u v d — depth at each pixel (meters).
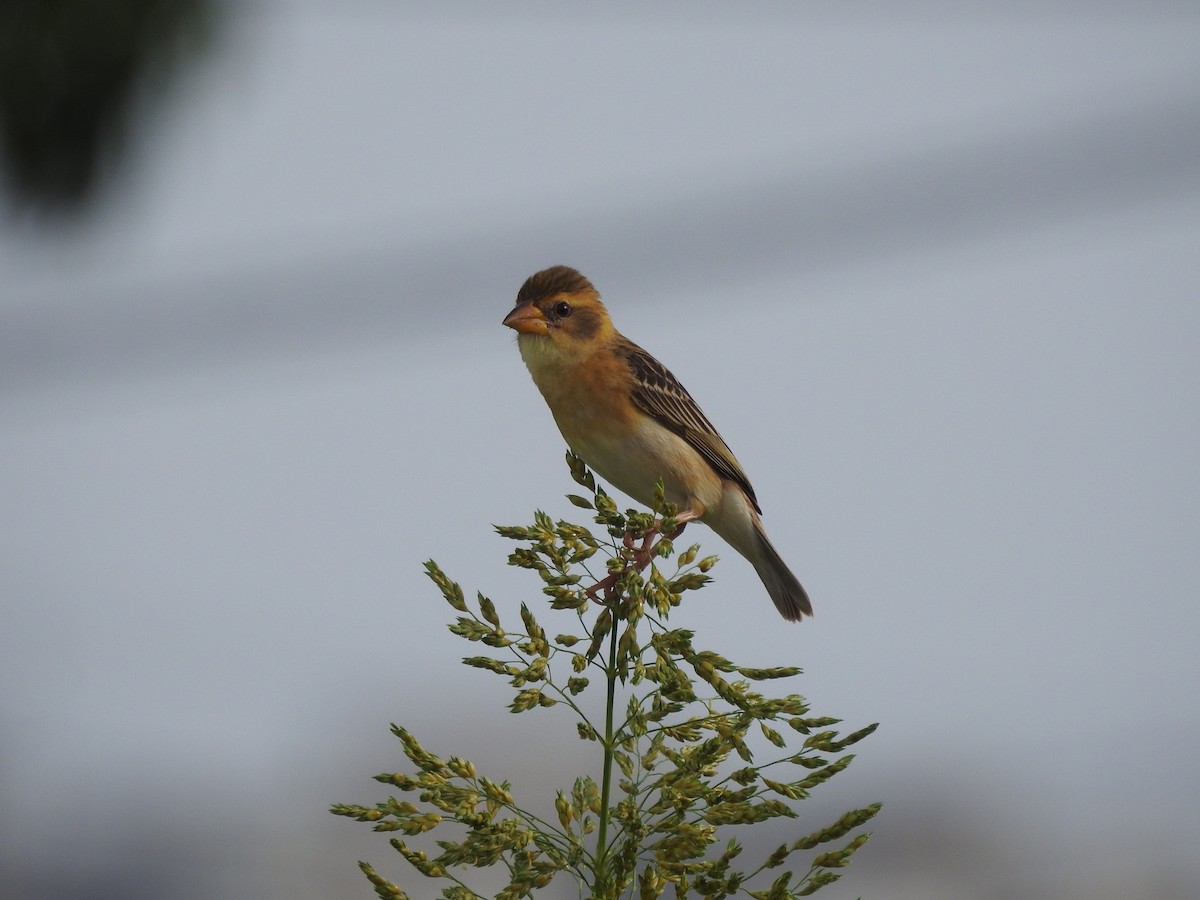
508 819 5.07
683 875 4.98
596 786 5.28
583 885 5.01
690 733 5.16
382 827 4.99
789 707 5.12
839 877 4.92
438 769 5.08
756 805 4.98
